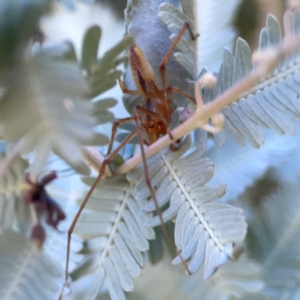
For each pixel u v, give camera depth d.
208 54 0.25
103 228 0.23
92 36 0.21
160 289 0.23
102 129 0.24
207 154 0.24
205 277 0.21
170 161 0.22
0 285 0.22
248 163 0.24
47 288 0.22
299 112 0.22
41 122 0.19
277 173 0.24
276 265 0.23
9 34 0.20
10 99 0.20
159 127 0.23
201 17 0.25
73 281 0.22
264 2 0.26
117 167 0.23
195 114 0.21
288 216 0.24
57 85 0.20
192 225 0.22
